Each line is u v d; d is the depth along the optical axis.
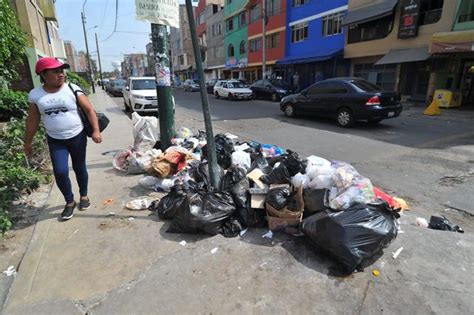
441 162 5.72
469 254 2.72
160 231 3.19
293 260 2.70
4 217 3.12
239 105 17.36
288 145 7.32
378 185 4.66
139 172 4.96
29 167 4.43
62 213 3.44
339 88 9.69
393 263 2.62
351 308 2.18
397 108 9.29
